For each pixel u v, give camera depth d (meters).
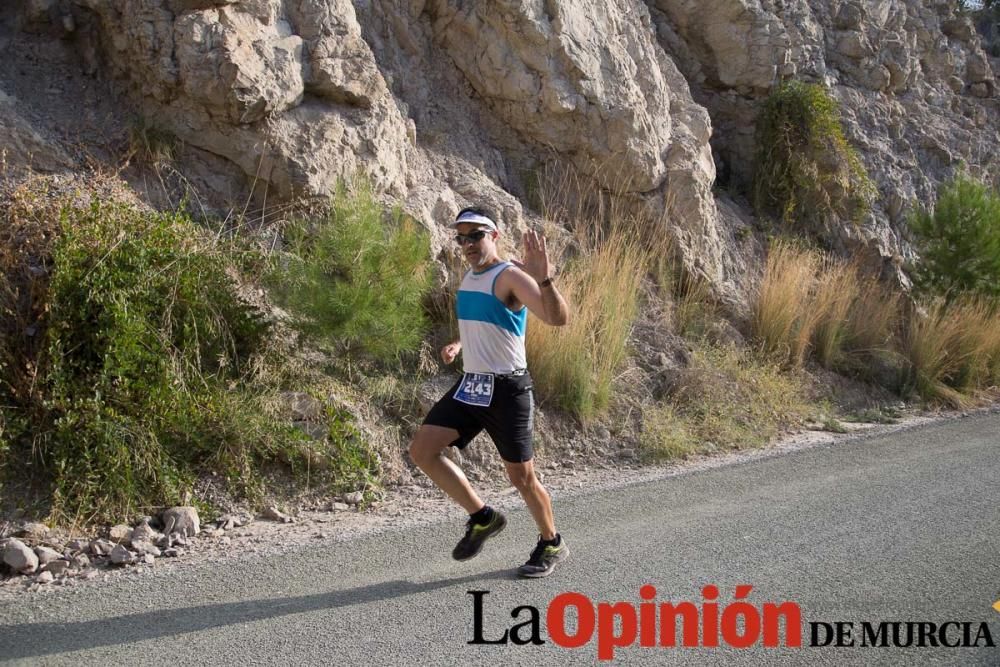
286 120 7.26
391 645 3.60
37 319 5.52
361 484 5.83
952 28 15.62
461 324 4.37
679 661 3.48
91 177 6.66
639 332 8.41
